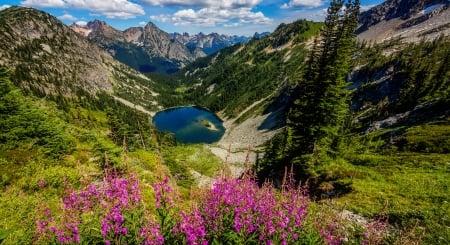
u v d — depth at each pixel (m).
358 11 26.56
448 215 14.28
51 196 11.17
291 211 6.48
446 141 34.75
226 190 6.07
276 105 154.62
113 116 37.91
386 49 148.38
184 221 5.38
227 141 142.25
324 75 24.92
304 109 26.05
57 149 16.27
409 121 56.94
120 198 5.71
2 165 13.73
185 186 20.06
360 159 32.44
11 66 199.38
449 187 18.80
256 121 153.75
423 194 18.08
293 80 148.50
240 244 5.38
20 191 11.57
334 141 29.17
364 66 112.12
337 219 7.46
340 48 24.91
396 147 39.00
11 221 9.01
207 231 5.64
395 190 19.66
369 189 20.33
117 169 12.94
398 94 79.31
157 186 6.25
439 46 114.75
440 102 54.84
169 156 28.03
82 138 21.69
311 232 6.37
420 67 83.81
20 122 16.67
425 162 26.97
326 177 23.69
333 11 25.41
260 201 6.27
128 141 31.77
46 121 18.08
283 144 36.06
